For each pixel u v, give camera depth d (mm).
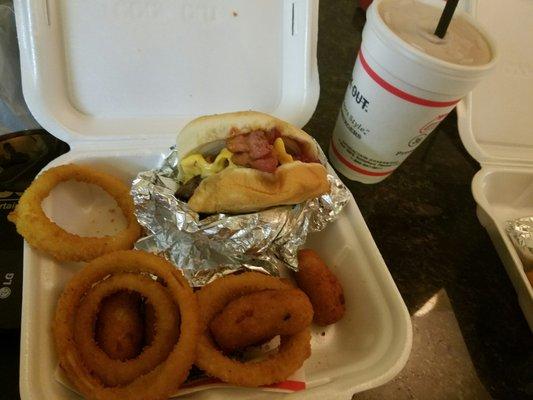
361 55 276
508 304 323
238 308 243
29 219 254
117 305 252
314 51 318
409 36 250
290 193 249
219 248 275
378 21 249
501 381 284
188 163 268
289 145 284
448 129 429
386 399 264
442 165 398
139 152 303
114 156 301
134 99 303
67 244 261
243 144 257
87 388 210
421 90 250
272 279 265
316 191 262
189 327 228
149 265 250
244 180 245
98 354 228
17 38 291
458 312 312
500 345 301
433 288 321
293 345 239
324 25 481
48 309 245
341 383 224
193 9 290
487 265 341
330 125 392
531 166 367
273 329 241
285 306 237
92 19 276
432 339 295
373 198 361
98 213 323
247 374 222
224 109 322
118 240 282
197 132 262
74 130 291
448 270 332
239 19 301
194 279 277
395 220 351
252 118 259
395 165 328
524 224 341
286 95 328
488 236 358
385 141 296
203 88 312
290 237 275
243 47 309
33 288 240
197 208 254
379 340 244
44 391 206
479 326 308
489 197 375
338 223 299
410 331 239
